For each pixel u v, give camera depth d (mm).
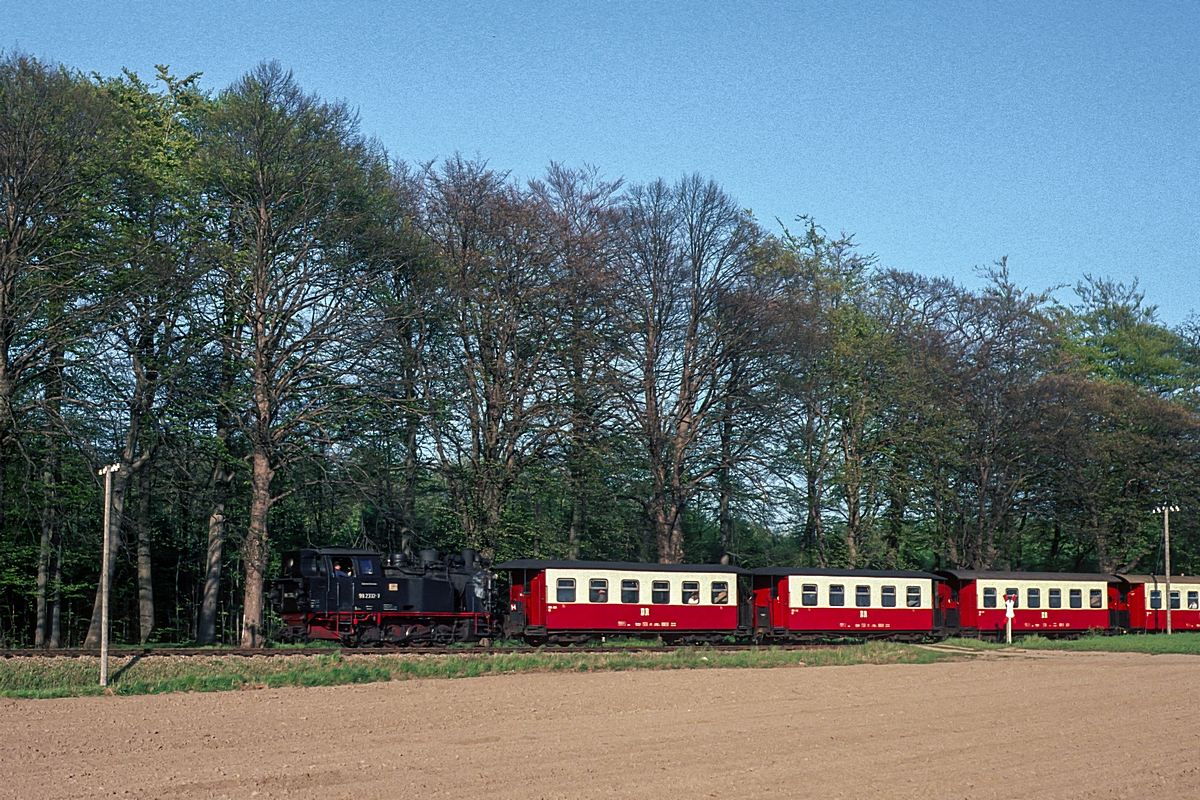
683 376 49281
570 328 45562
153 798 15289
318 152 39938
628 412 47531
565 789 15969
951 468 59125
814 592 44594
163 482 41625
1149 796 16000
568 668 33781
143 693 26922
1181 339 76750
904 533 59344
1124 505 62844
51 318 36562
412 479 44875
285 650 32781
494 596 40906
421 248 42406
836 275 59000
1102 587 52719
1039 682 31188
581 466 46375
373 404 41531
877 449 56219
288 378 38531
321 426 39281
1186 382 73188
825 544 58500
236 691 27266
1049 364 61438
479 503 43938
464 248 44500
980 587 49500
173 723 21812
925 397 55938
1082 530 61688
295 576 38031
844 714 24000
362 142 41938
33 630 49531
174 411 39438
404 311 41500
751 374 49000
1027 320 59500
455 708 24391
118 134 38219
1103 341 74938
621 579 40656
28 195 35312
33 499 38062
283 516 47656
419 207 44750
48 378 36812
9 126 34719
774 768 17625
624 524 50625
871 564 55375
